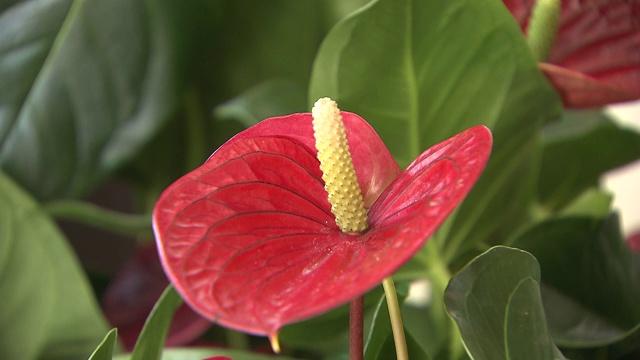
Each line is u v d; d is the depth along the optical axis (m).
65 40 0.69
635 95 0.57
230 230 0.45
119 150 0.69
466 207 0.61
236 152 0.47
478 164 0.43
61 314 0.62
